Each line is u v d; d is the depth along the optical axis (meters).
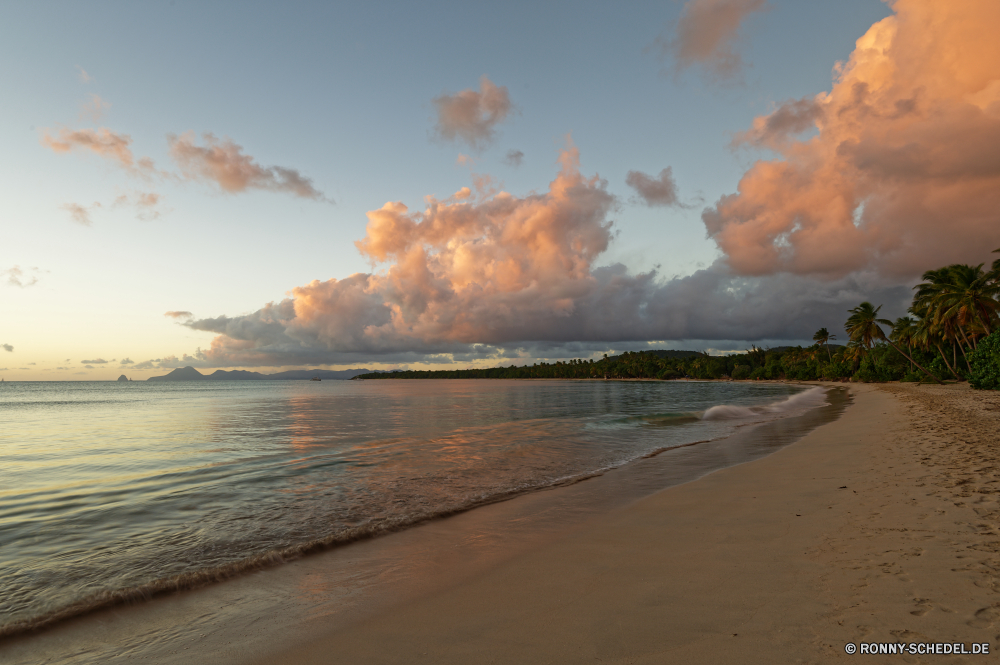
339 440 22.92
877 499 8.25
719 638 4.08
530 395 81.50
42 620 5.58
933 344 70.31
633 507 9.61
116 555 7.76
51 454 19.42
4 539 8.61
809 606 4.49
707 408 42.62
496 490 11.88
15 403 65.62
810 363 145.25
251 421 34.22
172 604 5.93
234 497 11.66
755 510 8.48
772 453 15.75
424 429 27.66
